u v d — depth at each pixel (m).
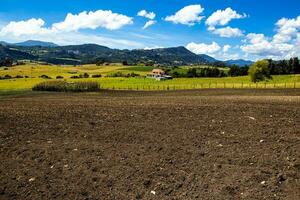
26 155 11.89
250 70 103.50
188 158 11.00
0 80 135.88
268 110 18.92
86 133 14.39
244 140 12.56
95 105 24.06
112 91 70.94
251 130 13.94
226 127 14.63
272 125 14.70
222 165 10.33
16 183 9.76
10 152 12.23
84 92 69.19
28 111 20.58
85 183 9.61
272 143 12.05
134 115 18.23
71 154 11.80
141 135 13.80
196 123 15.64
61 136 14.07
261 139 12.59
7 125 16.22
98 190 9.22
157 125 15.47
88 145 12.71
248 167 10.09
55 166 10.80
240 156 10.92
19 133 14.71
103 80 129.00
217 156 11.03
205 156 11.11
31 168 10.74
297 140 12.28
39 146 12.80
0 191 9.33
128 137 13.57
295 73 151.62
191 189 9.06
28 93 67.19
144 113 18.83
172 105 22.67
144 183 9.46
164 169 10.26
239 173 9.75
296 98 31.59
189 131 14.18
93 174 10.12
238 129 14.19
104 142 13.02
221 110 19.25
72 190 9.24
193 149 11.80
